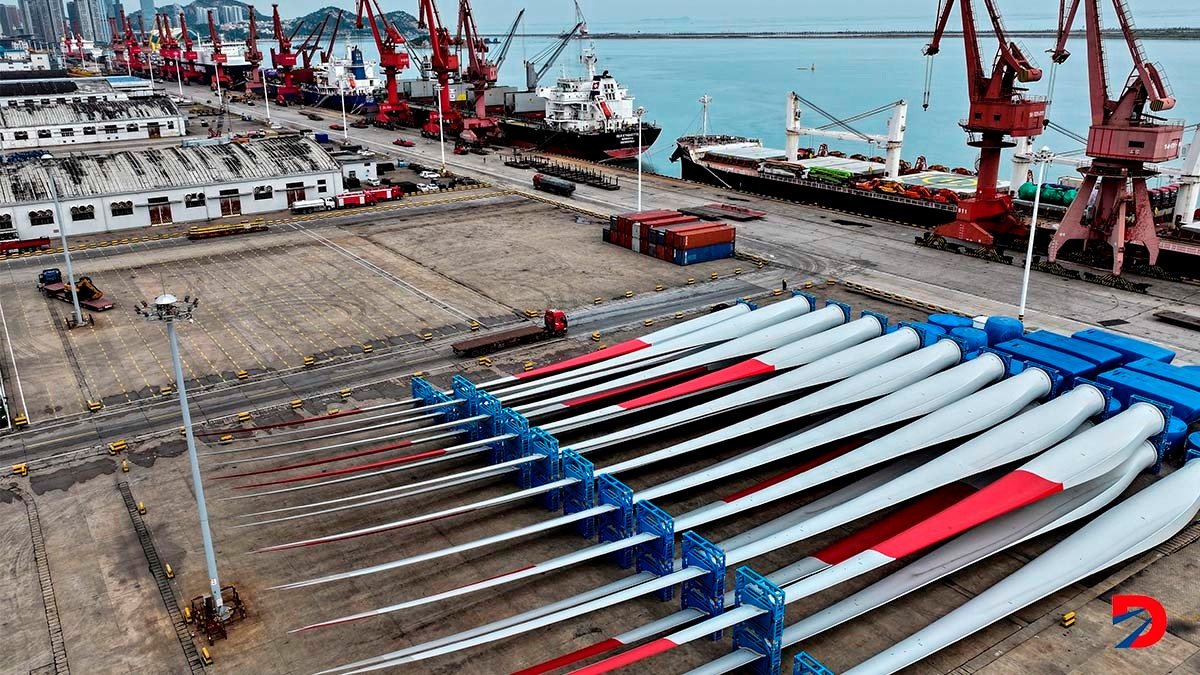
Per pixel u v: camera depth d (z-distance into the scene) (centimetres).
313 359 5569
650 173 13000
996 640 2941
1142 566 3350
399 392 5091
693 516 3328
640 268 7662
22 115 14650
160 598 3231
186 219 9619
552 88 17800
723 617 2686
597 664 2517
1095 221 7331
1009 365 4578
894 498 3381
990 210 8194
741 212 9806
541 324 6184
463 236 8888
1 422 4691
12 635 3039
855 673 2633
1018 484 3328
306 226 9400
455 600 3183
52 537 3631
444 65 15800
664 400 4359
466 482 4047
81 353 5731
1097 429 3756
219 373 5394
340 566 3403
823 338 4991
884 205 9675
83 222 9038
